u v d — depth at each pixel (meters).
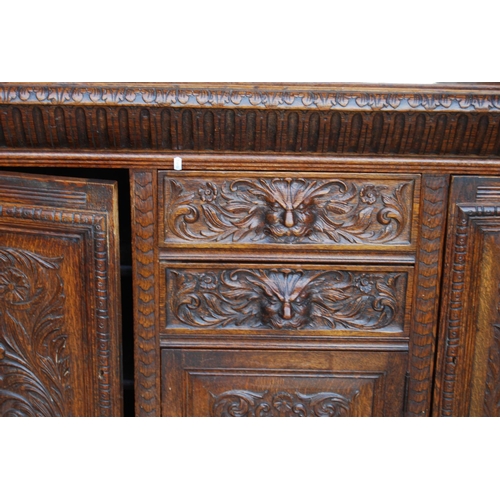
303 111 1.19
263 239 1.31
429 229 1.30
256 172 1.28
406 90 1.18
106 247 1.29
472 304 1.33
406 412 1.38
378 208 1.29
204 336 1.35
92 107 1.19
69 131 1.23
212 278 1.33
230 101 1.18
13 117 1.21
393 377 1.37
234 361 1.37
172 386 1.38
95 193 1.27
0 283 1.34
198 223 1.30
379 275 1.33
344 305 1.34
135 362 1.37
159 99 1.18
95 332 1.34
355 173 1.28
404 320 1.34
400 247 1.31
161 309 1.34
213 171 1.28
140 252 1.31
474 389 1.37
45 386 1.38
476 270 1.31
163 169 1.28
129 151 1.26
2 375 1.38
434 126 1.21
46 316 1.34
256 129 1.22
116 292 1.32
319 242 1.31
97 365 1.36
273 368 1.37
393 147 1.25
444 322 1.33
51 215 1.29
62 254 1.31
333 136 1.23
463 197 1.28
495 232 1.30
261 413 1.39
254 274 1.33
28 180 1.28
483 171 1.27
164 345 1.36
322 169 1.27
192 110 1.20
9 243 1.32
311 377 1.38
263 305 1.34
